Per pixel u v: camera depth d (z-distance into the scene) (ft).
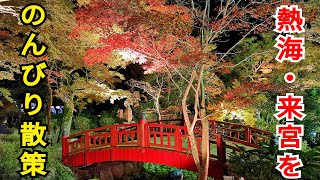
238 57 42.39
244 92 31.83
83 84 42.57
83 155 38.40
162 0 29.76
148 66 33.40
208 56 27.22
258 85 30.14
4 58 29.25
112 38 28.32
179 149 34.94
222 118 41.37
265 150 27.25
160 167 46.39
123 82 63.52
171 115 53.16
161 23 25.67
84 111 64.95
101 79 45.21
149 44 28.68
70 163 38.60
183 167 34.65
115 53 34.01
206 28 32.17
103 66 42.96
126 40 28.12
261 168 26.13
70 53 32.91
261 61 41.78
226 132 48.42
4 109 56.13
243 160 29.01
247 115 40.63
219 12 31.78
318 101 44.24
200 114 31.99
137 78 62.54
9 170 26.20
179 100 52.31
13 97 56.24
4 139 39.40
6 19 30.86
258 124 44.01
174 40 29.60
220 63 33.22
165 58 29.94
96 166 40.01
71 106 42.88
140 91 61.98
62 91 42.04
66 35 31.12
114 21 27.07
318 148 26.81
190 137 31.12
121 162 42.68
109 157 37.50
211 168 33.27
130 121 55.06
